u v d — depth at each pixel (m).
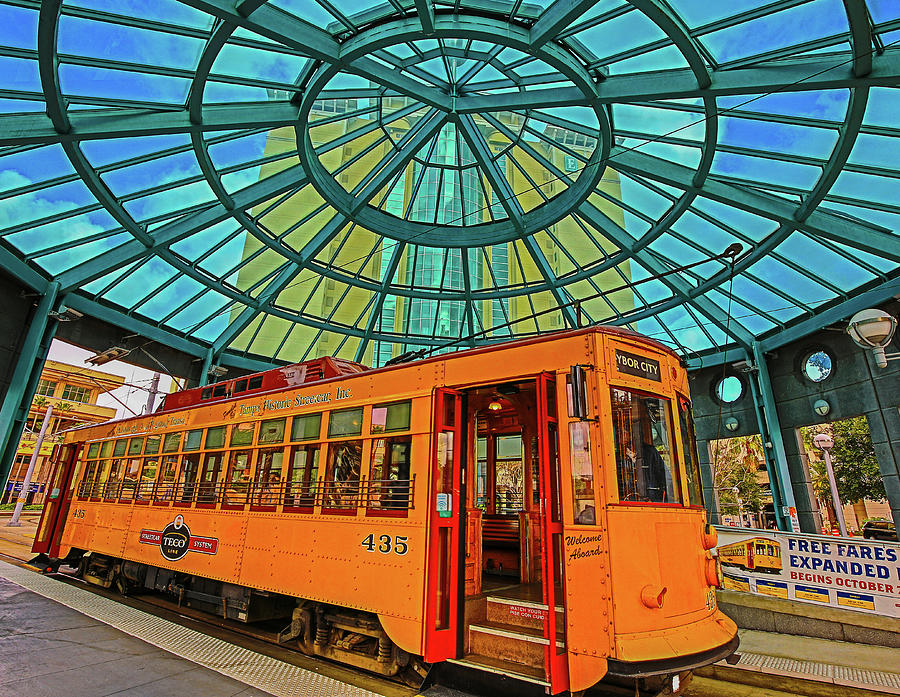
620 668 3.48
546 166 12.22
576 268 14.27
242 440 6.87
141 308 14.24
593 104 9.19
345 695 4.16
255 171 11.35
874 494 19.30
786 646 6.12
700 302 13.80
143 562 7.82
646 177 10.73
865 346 6.48
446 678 4.48
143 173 10.05
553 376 4.39
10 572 9.12
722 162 9.94
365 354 18.23
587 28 8.01
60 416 37.28
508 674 4.06
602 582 3.73
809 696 4.81
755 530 7.58
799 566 7.02
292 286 15.16
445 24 7.83
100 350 13.91
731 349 14.83
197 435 7.67
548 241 14.41
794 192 9.77
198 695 4.05
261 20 7.20
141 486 8.52
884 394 11.32
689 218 11.61
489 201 13.43
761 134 8.96
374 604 4.75
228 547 6.47
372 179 12.24
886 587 6.25
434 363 5.13
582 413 4.02
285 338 17.12
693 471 4.64
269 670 4.72
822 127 8.24
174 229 11.58
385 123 11.73
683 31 7.15
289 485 6.00
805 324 12.73
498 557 6.41
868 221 9.56
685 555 4.12
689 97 8.28
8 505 31.69
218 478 7.02
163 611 7.62
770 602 7.09
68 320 12.37
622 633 3.59
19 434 11.56
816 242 10.73
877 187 8.90
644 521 3.94
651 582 3.80
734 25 7.32
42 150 8.77
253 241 13.38
